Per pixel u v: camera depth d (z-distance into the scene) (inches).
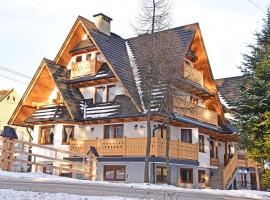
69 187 551.2
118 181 1058.1
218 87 1699.1
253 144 750.5
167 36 1026.7
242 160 1379.2
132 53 1249.4
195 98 1315.2
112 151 1063.6
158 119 1071.6
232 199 604.1
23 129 2050.9
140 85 1063.6
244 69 848.9
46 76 1279.5
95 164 935.7
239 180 1379.2
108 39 1251.8
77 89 1266.0
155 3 1034.7
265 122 731.4
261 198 722.8
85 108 1163.9
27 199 356.2
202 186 1259.2
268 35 852.6
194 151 1162.6
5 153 777.6
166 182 1061.1
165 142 1043.3
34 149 1253.7
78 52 1294.3
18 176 682.8
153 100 1022.4
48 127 1240.2
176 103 1089.4
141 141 1023.0
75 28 1261.1
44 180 657.6
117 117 1071.0
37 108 1315.2
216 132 1314.0
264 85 780.6
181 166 1170.6
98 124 1162.6
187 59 1280.8
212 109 1403.8
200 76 1282.0
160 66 1005.2
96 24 1288.1
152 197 501.0
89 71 1199.6
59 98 1232.2
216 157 1417.3
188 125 1176.8
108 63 1111.0
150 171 1017.5
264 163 742.5
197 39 1270.9
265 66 786.2
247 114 798.5
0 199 340.5
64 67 1330.0
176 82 1032.2
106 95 1186.6
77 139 1171.3
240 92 836.6
